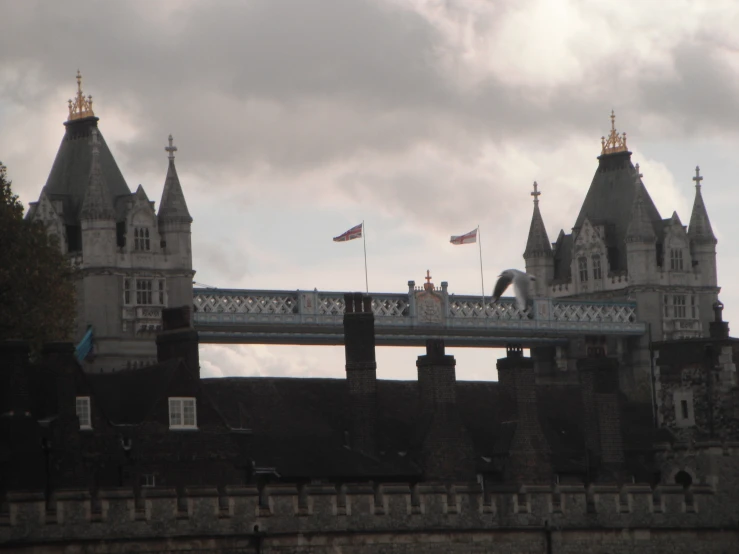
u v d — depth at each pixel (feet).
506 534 366.84
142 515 319.27
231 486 333.21
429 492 358.02
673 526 395.14
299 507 339.98
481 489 365.40
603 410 433.07
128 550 316.60
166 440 364.17
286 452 393.50
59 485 341.21
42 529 307.17
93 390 355.56
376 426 409.28
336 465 394.52
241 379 414.62
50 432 341.82
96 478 351.87
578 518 378.12
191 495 326.24
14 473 333.21
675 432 474.49
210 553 326.85
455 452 409.90
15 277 434.30
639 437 461.78
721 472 416.46
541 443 424.05
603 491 383.24
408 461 407.23
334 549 343.26
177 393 367.45
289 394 415.85
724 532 405.39
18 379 337.52
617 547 383.86
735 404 465.88
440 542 357.41
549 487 375.45
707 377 469.57
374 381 411.34
